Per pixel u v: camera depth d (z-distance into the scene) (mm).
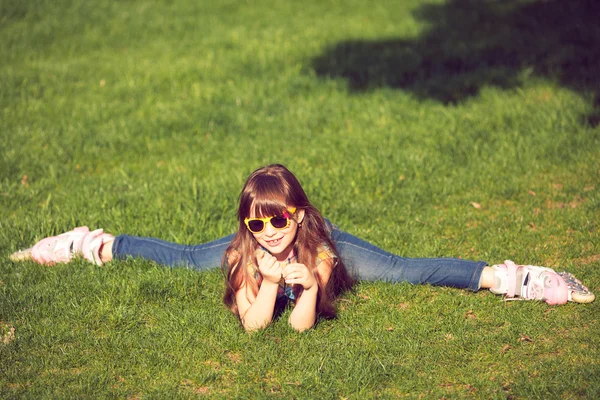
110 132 7031
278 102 7816
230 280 3752
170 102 7922
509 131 6621
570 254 4477
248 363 3459
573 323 3719
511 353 3480
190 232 4977
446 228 4996
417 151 6309
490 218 5109
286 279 3529
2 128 7066
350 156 6309
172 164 6363
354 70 8727
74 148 6664
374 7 11836
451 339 3627
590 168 5777
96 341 3623
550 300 3906
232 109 7617
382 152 6277
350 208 5266
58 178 6078
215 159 6480
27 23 10758
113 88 8289
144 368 3426
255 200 3512
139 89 8219
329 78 8367
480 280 4051
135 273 4348
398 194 5520
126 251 4496
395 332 3688
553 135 6422
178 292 4121
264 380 3340
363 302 4023
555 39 8938
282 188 3535
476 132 6602
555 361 3354
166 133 7066
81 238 4508
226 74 8703
